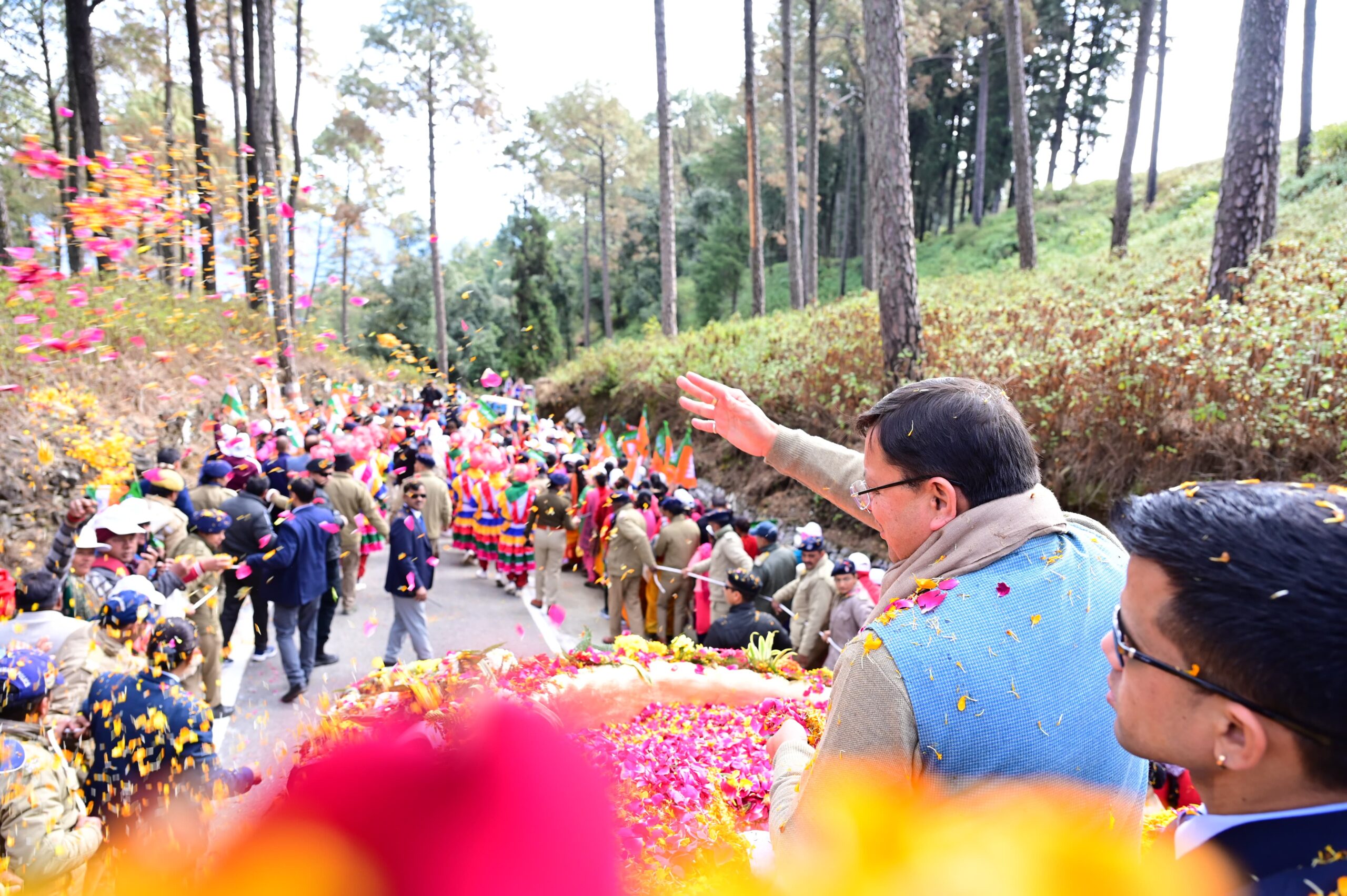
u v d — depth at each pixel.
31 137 3.37
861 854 0.66
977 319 11.30
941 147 47.69
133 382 10.72
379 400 20.45
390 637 7.35
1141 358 7.18
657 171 54.19
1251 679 0.80
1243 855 0.82
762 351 13.65
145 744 3.13
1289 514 0.85
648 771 2.25
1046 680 1.20
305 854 0.58
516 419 16.06
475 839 0.59
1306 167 21.16
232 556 6.65
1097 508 6.88
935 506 1.41
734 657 3.21
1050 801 1.13
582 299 52.78
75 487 8.98
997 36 39.78
